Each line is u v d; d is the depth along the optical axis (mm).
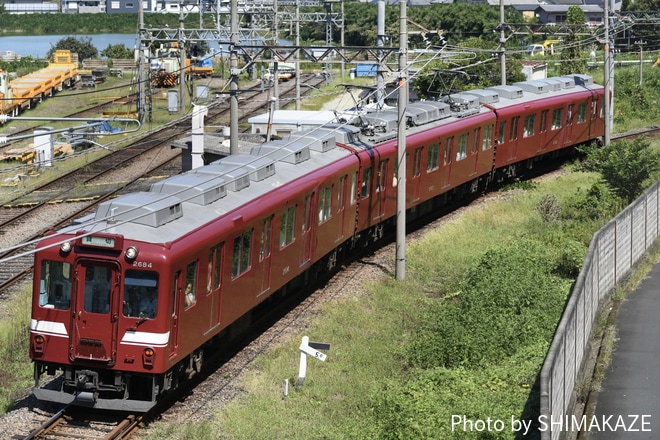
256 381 17000
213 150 31844
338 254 25188
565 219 30594
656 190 26203
